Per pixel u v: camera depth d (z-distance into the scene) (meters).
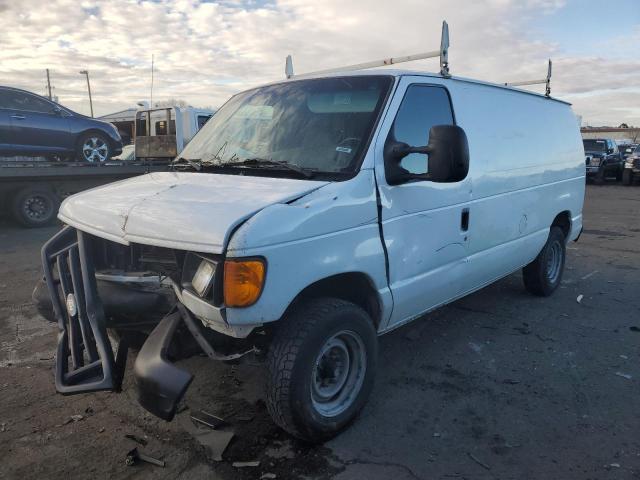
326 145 3.39
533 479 2.87
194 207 2.83
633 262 8.10
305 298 3.15
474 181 4.22
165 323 2.90
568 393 3.83
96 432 3.28
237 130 3.94
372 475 2.89
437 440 3.22
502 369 4.21
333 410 3.19
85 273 3.18
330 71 4.72
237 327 2.69
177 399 2.63
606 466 2.98
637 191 20.92
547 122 5.62
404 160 3.58
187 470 2.92
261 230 2.62
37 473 2.90
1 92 11.34
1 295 6.13
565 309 5.71
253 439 3.20
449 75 4.12
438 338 4.84
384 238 3.33
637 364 4.33
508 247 4.88
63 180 11.70
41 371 4.13
